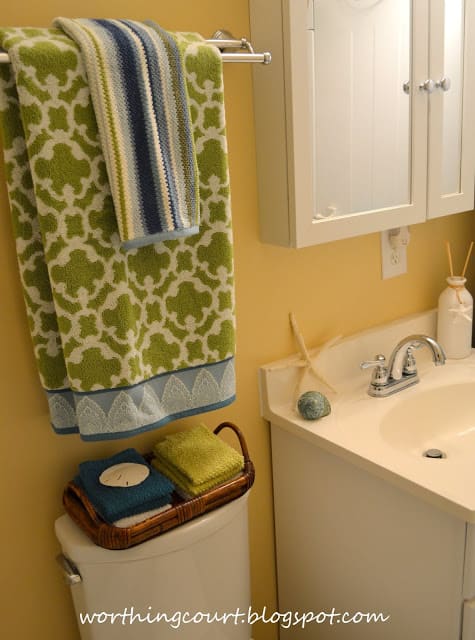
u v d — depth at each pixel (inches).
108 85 33.8
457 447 56.0
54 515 45.8
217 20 44.4
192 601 43.9
